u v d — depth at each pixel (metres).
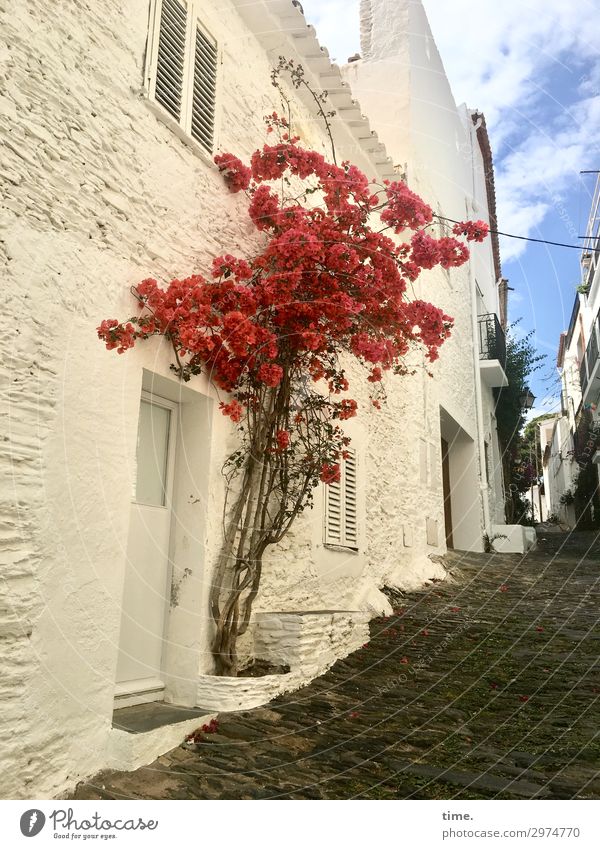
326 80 5.91
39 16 3.03
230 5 4.96
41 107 2.99
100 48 3.43
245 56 5.12
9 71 2.82
